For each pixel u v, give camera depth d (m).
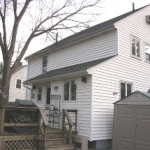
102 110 10.50
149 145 8.14
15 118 8.41
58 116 12.24
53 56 16.42
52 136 9.36
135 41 13.24
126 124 9.15
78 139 9.61
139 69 13.20
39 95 15.44
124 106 9.38
